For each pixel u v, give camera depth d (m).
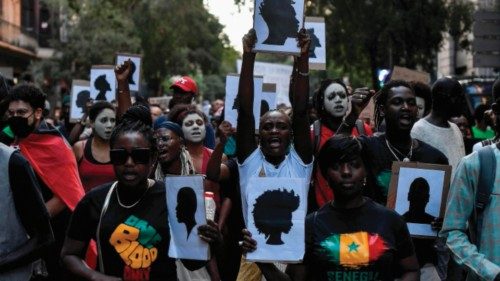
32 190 5.35
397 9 27.42
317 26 9.22
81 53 38.25
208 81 76.88
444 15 27.58
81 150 8.77
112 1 44.31
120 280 4.83
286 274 5.24
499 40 13.94
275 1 6.40
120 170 4.86
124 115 6.75
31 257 5.38
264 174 6.43
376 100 6.93
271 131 6.34
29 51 46.34
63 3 38.28
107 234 4.87
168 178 4.89
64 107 15.91
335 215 5.15
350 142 5.11
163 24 45.19
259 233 5.12
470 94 25.86
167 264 4.94
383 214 5.14
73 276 4.94
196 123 8.68
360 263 5.02
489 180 5.46
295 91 6.48
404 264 5.18
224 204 7.16
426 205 6.24
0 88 6.04
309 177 6.52
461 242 5.49
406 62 28.22
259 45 6.42
